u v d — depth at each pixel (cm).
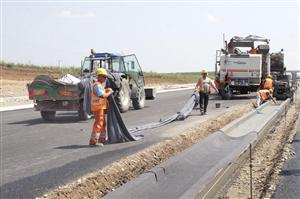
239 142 1182
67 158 988
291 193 736
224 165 845
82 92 1653
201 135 1305
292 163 955
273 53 3272
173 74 9412
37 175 835
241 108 2092
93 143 1139
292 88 3006
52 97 1659
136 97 2119
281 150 1098
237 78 2873
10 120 1758
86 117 1689
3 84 3966
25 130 1453
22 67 5553
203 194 679
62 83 1648
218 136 1154
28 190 735
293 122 1752
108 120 1190
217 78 2938
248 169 937
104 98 1149
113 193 624
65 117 1822
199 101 1927
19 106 2431
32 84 1677
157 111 2064
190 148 954
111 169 824
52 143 1193
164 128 1455
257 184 819
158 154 1002
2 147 1138
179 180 760
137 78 2145
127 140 1198
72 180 792
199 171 829
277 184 791
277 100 2927
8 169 888
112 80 1217
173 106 2369
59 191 692
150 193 674
